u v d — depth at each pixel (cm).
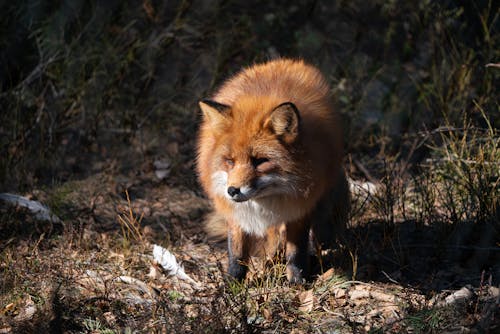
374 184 1336
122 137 1562
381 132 1538
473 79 1516
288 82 998
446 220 1088
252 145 859
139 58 1697
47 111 1520
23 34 1576
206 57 1742
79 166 1465
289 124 854
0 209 1212
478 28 1561
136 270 1032
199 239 1177
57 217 1207
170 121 1641
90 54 1597
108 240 1135
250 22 1778
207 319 813
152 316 854
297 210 910
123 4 1689
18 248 1088
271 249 1071
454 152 1230
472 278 946
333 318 854
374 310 863
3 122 1465
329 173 963
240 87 1014
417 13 1650
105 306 892
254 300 891
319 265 1056
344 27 1761
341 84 1622
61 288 921
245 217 931
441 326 786
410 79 1614
